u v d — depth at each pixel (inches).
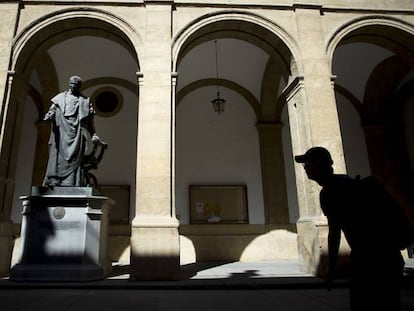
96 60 522.0
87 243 278.1
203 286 261.7
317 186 331.0
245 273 336.5
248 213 536.1
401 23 394.9
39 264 268.5
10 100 342.0
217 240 516.4
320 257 305.0
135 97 565.3
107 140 546.9
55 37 379.2
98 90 562.9
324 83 362.3
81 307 190.7
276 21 378.9
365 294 87.9
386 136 587.2
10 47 350.0
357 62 544.7
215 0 376.8
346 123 594.6
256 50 515.2
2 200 326.3
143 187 314.8
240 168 557.6
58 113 302.2
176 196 536.1
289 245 518.6
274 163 554.9
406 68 543.5
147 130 329.1
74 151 295.6
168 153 323.9
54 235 275.6
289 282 271.7
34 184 505.0
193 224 522.6
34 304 198.2
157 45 353.7
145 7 368.8
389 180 568.1
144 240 297.0
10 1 364.2
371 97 590.9
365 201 91.8
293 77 378.0
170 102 337.7
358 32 399.9
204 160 556.7
